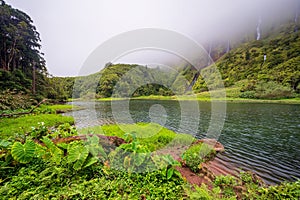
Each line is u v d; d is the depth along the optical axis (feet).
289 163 18.83
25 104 43.19
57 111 54.08
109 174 10.72
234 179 12.66
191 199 8.73
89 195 8.57
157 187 10.07
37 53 99.96
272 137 29.91
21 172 10.15
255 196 10.17
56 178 9.83
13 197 8.18
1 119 31.73
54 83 88.12
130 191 9.43
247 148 23.88
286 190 10.00
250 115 52.95
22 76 72.28
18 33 83.56
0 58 78.18
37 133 19.25
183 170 13.50
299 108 67.56
